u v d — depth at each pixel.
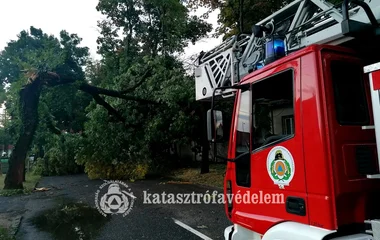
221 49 4.41
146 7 18.81
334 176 2.09
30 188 10.82
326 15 2.84
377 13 2.39
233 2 12.66
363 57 2.44
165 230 5.50
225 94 4.18
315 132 2.19
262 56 3.38
